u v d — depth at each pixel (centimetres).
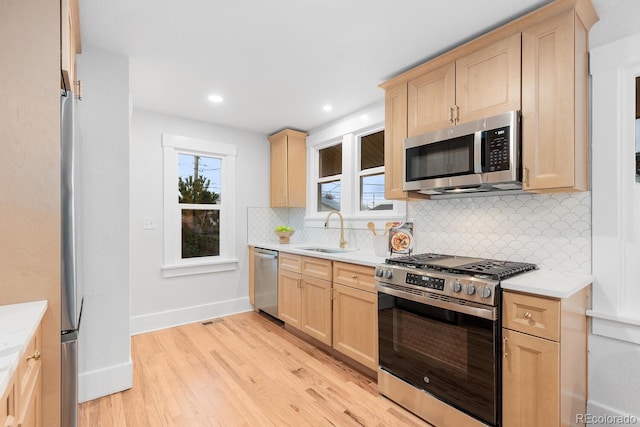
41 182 130
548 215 191
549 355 139
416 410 188
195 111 328
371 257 253
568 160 158
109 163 214
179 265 341
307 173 403
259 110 326
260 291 369
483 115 188
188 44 204
